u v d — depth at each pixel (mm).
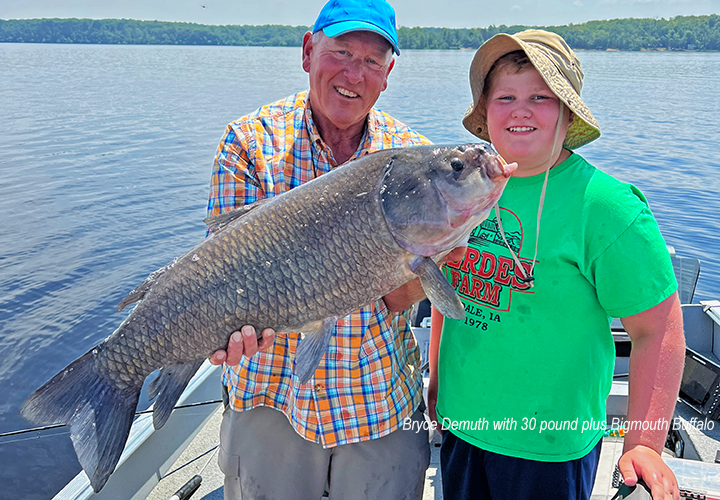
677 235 10789
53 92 40469
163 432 3135
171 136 23672
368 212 1988
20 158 18859
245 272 1983
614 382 3451
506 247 2150
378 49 2256
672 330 1987
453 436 2328
